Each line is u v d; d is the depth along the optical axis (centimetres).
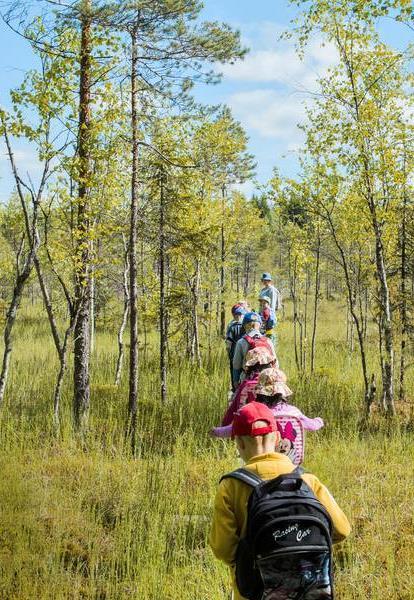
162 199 1309
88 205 1073
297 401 1329
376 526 643
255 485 303
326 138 1221
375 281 1464
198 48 1013
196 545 632
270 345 830
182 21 998
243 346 823
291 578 285
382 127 1202
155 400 1355
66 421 1101
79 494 749
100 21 970
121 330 1614
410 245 1388
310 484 315
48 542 629
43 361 1950
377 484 776
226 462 884
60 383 1085
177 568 582
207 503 735
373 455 923
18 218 1107
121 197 1302
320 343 2580
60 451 970
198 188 1745
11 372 1720
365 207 1292
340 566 581
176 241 1353
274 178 1336
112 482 807
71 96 1004
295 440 535
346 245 1784
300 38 1205
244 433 323
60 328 2845
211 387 1462
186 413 1255
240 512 305
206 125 1499
